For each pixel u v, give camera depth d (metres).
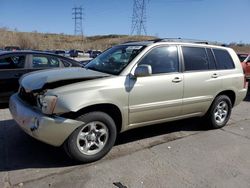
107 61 5.04
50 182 3.67
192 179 3.91
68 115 3.96
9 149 4.59
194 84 5.31
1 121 5.98
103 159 4.37
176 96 5.06
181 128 6.02
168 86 4.90
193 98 5.36
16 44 55.38
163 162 4.37
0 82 6.94
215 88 5.71
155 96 4.75
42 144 4.81
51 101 3.81
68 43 73.44
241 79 6.25
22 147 4.68
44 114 3.86
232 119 7.04
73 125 3.93
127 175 3.93
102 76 4.38
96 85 4.13
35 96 4.15
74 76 4.36
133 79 4.48
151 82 4.67
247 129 6.23
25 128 4.07
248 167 4.34
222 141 5.38
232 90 6.06
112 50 5.40
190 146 5.05
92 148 4.26
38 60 7.53
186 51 5.34
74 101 3.87
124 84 4.38
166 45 5.06
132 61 4.60
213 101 5.80
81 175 3.87
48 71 4.96
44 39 69.62
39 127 3.82
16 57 7.27
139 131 5.68
